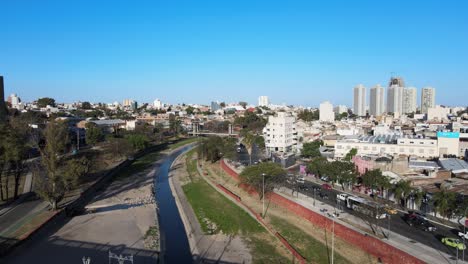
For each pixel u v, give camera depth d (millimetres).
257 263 69375
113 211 103188
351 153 150500
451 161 128000
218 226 91188
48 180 98000
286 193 106312
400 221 79500
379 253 67188
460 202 79125
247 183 114062
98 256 71312
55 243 77625
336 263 66750
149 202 113812
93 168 151250
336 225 78750
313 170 126750
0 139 99062
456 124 195500
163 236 86750
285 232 82938
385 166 119938
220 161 178000
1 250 69062
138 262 69438
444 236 70000
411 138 158750
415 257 60188
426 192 88250
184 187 136875
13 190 112750
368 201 90312
